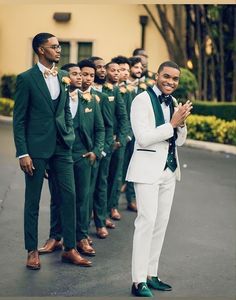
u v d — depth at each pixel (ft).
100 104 20.12
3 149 39.14
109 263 18.15
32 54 62.28
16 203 25.08
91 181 19.84
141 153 15.61
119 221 23.12
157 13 57.47
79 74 18.60
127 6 58.39
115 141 21.75
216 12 51.29
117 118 21.76
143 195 15.48
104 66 21.25
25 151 16.76
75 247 17.90
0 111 61.05
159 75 15.78
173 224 23.26
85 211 18.74
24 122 16.90
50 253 18.75
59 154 17.16
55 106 17.06
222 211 25.73
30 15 61.57
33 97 16.81
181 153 42.55
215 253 19.75
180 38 54.60
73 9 59.93
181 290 16.20
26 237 17.29
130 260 18.53
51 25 60.95
